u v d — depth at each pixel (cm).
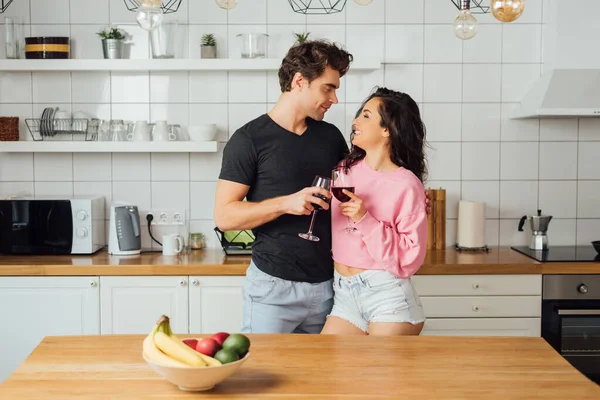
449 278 357
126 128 407
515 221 420
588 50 383
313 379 175
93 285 357
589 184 418
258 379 175
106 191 413
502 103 414
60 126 398
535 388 169
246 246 385
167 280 359
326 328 266
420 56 411
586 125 416
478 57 412
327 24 409
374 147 264
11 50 394
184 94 411
